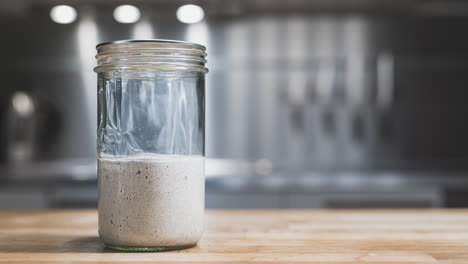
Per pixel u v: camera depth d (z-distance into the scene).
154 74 0.71
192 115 0.73
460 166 2.89
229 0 2.65
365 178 2.37
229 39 2.94
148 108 0.71
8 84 2.97
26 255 0.67
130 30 2.93
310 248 0.70
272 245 0.72
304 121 2.95
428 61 2.96
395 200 2.34
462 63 2.95
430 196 2.34
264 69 2.95
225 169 2.74
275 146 2.95
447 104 2.97
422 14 2.78
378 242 0.74
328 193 2.32
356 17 2.86
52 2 2.67
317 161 2.95
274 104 2.95
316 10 2.79
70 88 2.97
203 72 0.75
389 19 2.88
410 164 2.93
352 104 2.94
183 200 0.70
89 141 2.97
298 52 2.94
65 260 0.64
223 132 2.95
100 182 0.72
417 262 0.63
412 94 2.96
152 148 0.71
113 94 0.71
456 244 0.73
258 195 2.32
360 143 2.95
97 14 2.75
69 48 2.96
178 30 2.92
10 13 2.81
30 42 2.96
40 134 2.90
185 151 0.72
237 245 0.73
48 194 2.34
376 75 2.93
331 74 2.93
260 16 2.84
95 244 0.74
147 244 0.69
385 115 2.94
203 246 0.72
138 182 0.69
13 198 2.33
